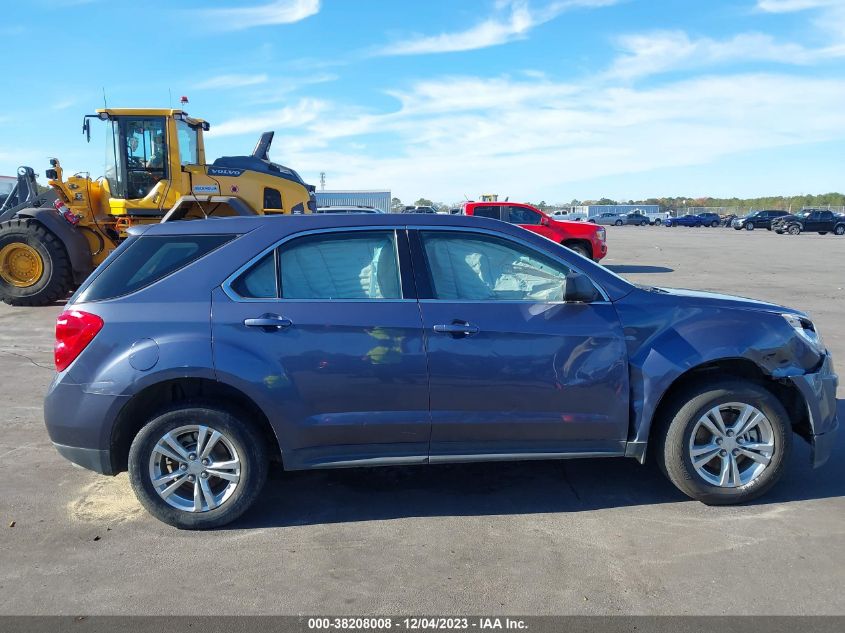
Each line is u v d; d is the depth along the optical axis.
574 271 3.97
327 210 20.44
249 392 3.60
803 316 4.13
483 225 3.98
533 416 3.81
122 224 11.91
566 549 3.49
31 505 4.05
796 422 4.16
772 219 51.62
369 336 3.69
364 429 3.73
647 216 68.31
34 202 13.18
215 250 3.81
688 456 3.89
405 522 3.82
